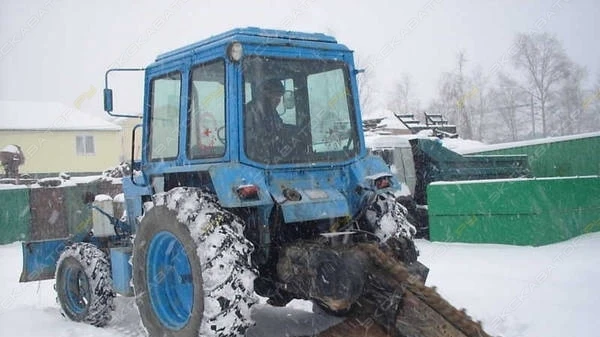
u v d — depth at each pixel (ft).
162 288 15.42
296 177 14.93
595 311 16.69
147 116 17.76
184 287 15.25
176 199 14.06
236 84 14.23
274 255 14.58
